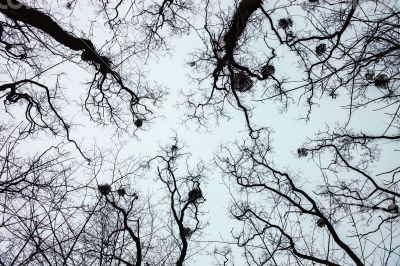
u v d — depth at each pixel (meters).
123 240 5.58
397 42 4.10
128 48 7.18
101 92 7.64
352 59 4.32
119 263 5.35
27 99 5.99
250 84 7.21
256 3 6.25
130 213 6.57
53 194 5.07
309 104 7.05
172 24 7.57
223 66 7.15
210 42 7.02
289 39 6.79
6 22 6.04
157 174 7.32
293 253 5.63
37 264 4.79
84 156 5.88
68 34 6.31
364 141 6.48
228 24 6.86
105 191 5.76
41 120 6.44
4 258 4.51
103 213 5.68
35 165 5.10
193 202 6.70
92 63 7.09
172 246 6.57
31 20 5.73
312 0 5.83
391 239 4.91
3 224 4.15
